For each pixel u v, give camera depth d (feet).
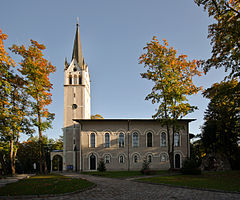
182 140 159.84
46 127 119.85
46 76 117.80
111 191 59.21
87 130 159.33
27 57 116.67
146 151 158.71
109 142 158.92
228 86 81.66
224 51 74.49
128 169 156.04
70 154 171.12
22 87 111.24
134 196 51.93
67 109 179.52
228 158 133.49
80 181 74.43
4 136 111.45
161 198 49.39
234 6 73.87
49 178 88.02
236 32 69.87
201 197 50.06
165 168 157.07
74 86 183.01
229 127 111.34
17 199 50.78
